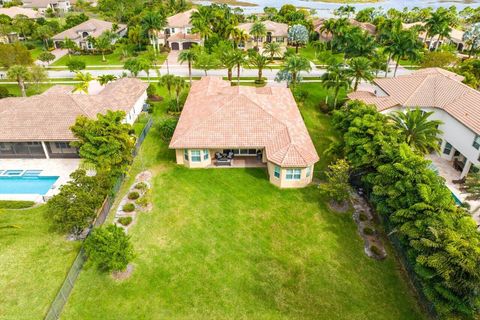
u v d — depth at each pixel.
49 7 128.25
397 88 46.12
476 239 21.80
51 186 36.09
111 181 32.53
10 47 62.38
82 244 27.64
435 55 64.56
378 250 28.27
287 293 25.11
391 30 83.69
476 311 20.59
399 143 31.78
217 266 27.08
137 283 25.53
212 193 35.09
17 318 23.03
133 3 122.00
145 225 30.78
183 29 89.75
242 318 23.36
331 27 83.06
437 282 21.69
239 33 77.12
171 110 52.03
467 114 37.25
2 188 35.69
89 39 80.50
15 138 38.06
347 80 50.09
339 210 33.12
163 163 39.81
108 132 33.22
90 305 23.92
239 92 42.91
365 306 24.28
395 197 26.69
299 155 35.09
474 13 123.69
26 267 26.59
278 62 78.38
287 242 29.45
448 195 24.91
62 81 65.62
